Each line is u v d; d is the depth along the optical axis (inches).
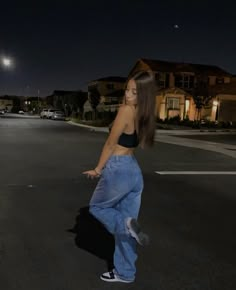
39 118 2278.5
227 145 712.4
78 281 137.6
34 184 306.0
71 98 2630.4
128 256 135.3
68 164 419.8
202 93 1546.5
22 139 748.6
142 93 127.1
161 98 1572.3
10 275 141.5
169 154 543.8
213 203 262.2
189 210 241.6
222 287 136.8
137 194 135.9
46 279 138.9
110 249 168.4
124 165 129.0
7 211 225.8
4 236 183.0
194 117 1601.9
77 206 240.2
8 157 467.8
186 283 139.0
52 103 3565.5
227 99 1541.6
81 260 156.2
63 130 1119.6
